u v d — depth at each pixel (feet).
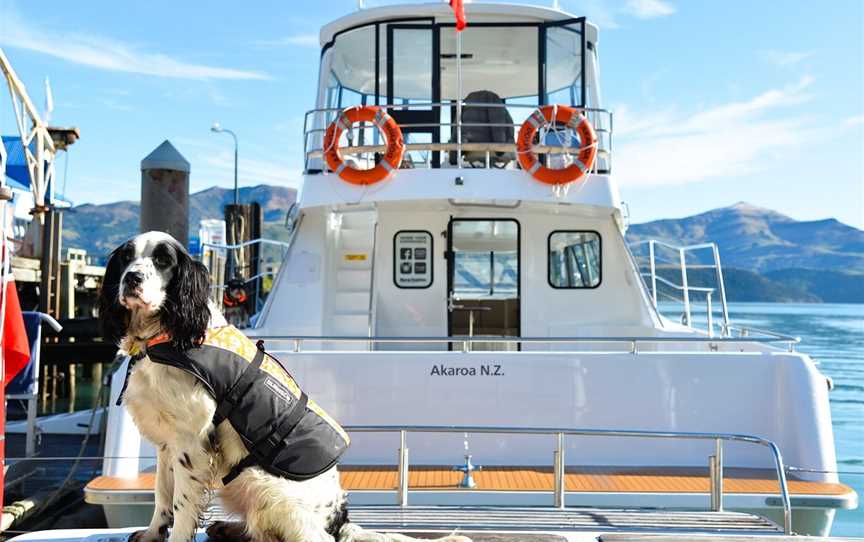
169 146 40.60
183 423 10.06
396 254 30.40
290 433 10.37
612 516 15.11
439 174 26.99
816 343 159.63
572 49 31.30
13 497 18.48
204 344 10.25
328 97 32.55
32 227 78.54
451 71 33.42
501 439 20.57
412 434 20.57
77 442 33.63
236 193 112.06
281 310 28.66
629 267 29.81
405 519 14.35
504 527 13.87
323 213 29.50
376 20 31.09
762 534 13.96
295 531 10.11
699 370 20.53
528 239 30.22
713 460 16.56
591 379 20.57
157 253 10.12
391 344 30.07
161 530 10.87
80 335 72.43
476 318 30.19
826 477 19.30
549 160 28.45
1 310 12.39
